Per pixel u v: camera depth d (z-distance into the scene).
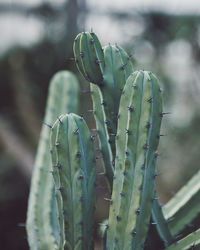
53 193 1.41
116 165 1.06
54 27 5.48
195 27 4.61
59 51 5.46
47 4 5.47
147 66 4.53
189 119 4.09
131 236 1.04
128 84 1.02
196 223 1.30
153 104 1.01
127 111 1.02
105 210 3.81
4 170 4.70
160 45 4.72
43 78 5.63
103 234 1.20
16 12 5.62
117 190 1.06
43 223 1.37
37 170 1.46
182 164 3.69
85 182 1.05
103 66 1.14
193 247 1.10
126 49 4.63
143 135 1.01
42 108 5.54
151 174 1.05
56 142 1.03
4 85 5.65
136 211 1.03
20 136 5.00
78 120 1.05
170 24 4.73
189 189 1.34
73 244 1.09
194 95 4.28
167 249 1.12
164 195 3.58
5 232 4.52
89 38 1.10
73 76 1.69
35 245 1.34
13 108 5.53
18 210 4.64
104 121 1.17
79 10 5.13
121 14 4.83
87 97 4.59
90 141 1.06
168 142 3.50
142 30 4.79
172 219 1.29
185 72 4.53
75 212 1.06
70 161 1.03
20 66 5.74
